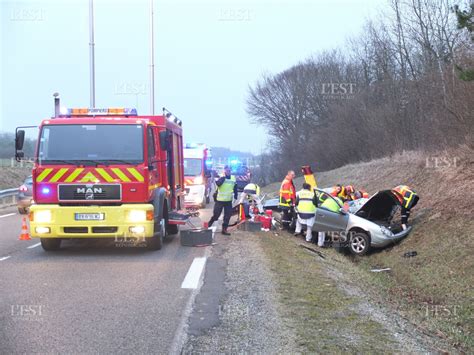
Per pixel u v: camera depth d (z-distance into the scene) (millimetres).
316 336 5520
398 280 10820
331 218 13719
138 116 11445
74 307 6520
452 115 16734
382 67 30953
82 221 9797
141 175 9961
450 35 22000
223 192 13312
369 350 5184
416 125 24188
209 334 5531
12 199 26438
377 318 6418
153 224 10047
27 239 12750
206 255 10430
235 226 15281
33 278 8211
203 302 6789
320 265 10086
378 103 31359
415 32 25109
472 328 7336
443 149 17750
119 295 7133
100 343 5230
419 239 13023
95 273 8617
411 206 13695
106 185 9883
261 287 7641
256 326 5801
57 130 10117
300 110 53406
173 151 13133
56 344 5195
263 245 11703
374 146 30078
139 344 5211
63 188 9875
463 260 10461
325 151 40062
